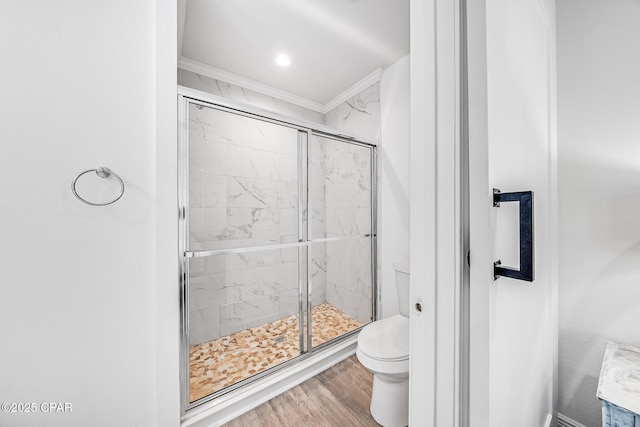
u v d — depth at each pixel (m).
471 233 0.51
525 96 0.73
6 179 0.84
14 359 0.86
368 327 1.57
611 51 1.02
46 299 0.90
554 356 1.10
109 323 1.00
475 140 0.49
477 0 0.48
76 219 0.94
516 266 0.63
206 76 2.11
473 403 0.52
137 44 1.05
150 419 1.07
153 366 1.08
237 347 1.91
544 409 0.98
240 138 1.80
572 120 1.12
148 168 1.07
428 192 0.58
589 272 1.08
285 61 2.01
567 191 1.13
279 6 1.48
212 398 1.36
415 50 0.61
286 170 1.97
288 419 1.33
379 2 1.45
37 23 0.88
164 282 1.09
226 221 1.86
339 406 1.41
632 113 0.98
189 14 1.53
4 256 0.84
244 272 2.05
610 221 1.03
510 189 0.60
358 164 2.30
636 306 0.98
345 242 2.39
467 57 0.53
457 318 0.54
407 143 1.94
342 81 2.30
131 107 1.04
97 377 0.98
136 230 1.05
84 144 0.95
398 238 2.03
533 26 0.82
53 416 0.91
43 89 0.89
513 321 0.64
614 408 0.72
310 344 1.86
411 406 0.64
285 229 2.05
